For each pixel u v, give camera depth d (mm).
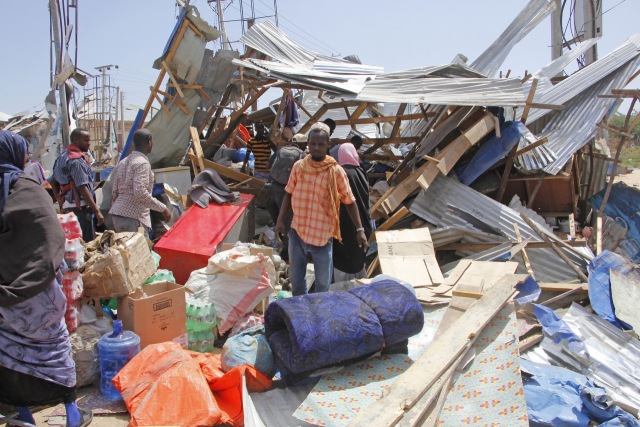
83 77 8133
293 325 2625
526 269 4734
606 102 6750
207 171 5727
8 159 2150
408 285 3598
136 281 3361
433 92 6188
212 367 2914
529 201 6016
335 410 2459
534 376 2986
